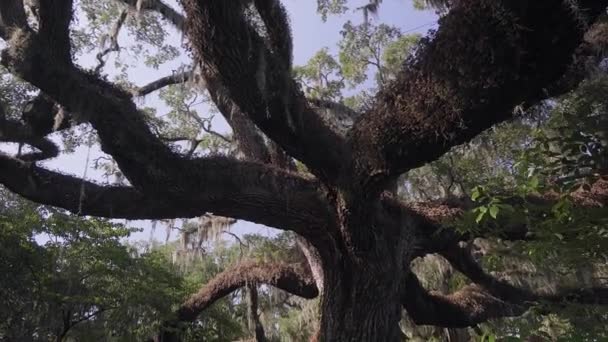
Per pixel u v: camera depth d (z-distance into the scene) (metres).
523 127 10.65
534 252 5.48
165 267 15.92
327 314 8.76
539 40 5.05
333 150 7.63
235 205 8.10
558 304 5.88
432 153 6.89
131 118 7.22
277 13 6.42
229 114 10.26
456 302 12.27
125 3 9.62
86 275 12.85
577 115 5.06
